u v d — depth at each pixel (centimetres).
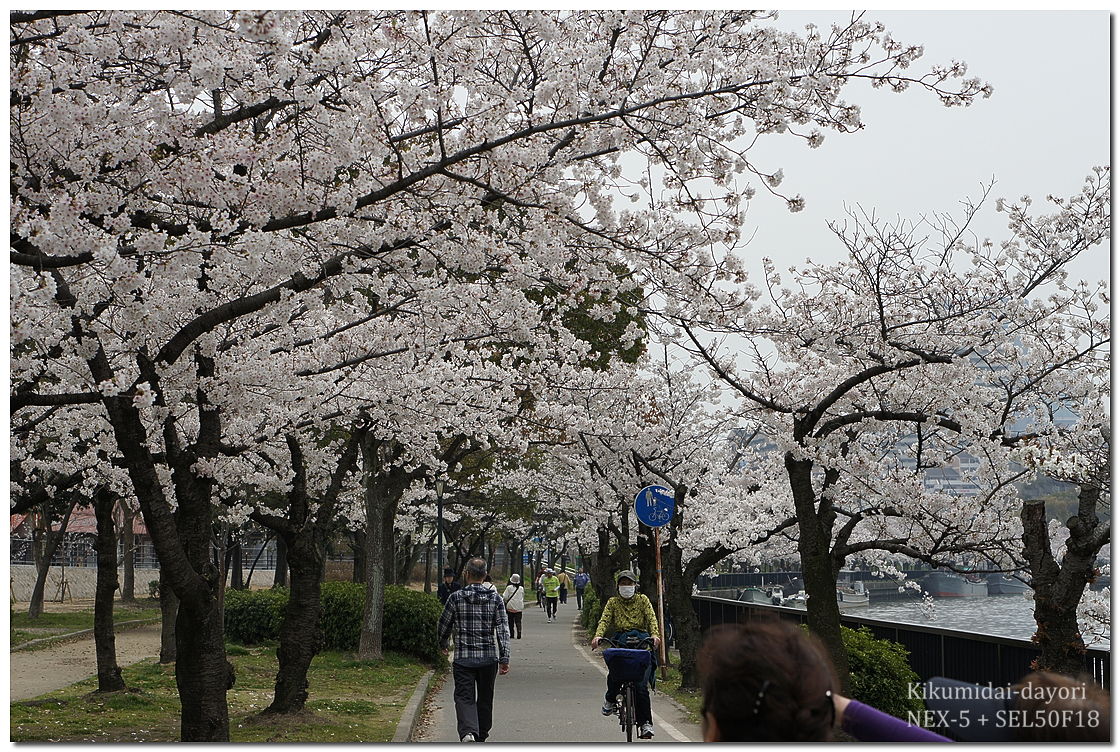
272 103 756
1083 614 1185
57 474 1506
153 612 3347
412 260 821
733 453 2119
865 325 1169
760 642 254
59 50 748
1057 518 1322
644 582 1828
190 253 731
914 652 1253
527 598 6303
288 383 998
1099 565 1047
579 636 3195
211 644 854
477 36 827
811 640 261
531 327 1086
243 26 592
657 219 881
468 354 1452
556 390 1489
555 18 812
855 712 268
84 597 4400
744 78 778
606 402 1642
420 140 877
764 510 1886
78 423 1269
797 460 1091
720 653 255
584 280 878
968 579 1911
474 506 3625
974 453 1173
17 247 674
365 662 1872
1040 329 1191
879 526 1379
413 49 788
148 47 701
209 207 745
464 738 1016
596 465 1938
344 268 802
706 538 1925
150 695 1352
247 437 1230
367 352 1160
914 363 1070
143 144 704
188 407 1093
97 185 702
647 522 1435
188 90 721
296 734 1072
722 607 2070
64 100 682
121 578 4759
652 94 801
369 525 1922
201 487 877
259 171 796
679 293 892
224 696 865
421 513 3444
